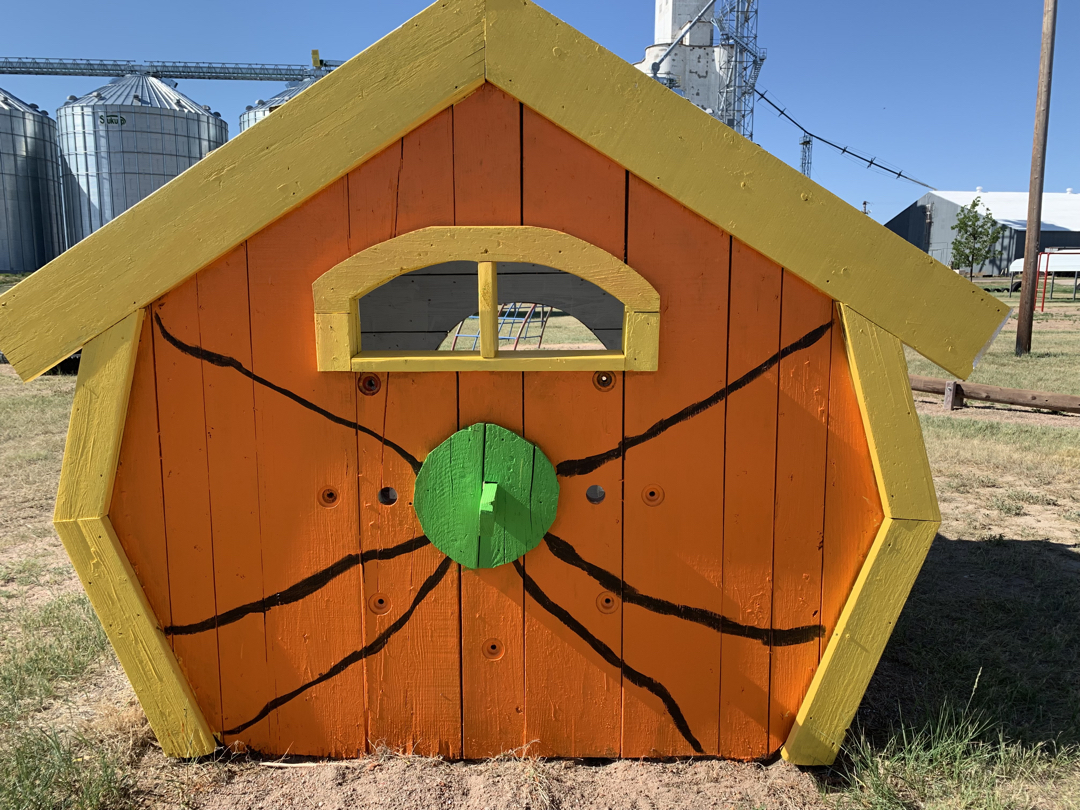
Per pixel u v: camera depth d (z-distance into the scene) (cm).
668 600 242
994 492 589
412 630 243
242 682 245
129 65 4262
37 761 241
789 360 233
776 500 238
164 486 234
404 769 240
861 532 239
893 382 225
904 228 7112
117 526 234
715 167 219
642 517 239
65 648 330
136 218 218
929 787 238
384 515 237
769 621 243
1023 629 360
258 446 233
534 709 247
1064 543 478
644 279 224
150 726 263
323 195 223
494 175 223
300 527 237
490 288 224
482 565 236
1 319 215
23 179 4347
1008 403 882
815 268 223
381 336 514
